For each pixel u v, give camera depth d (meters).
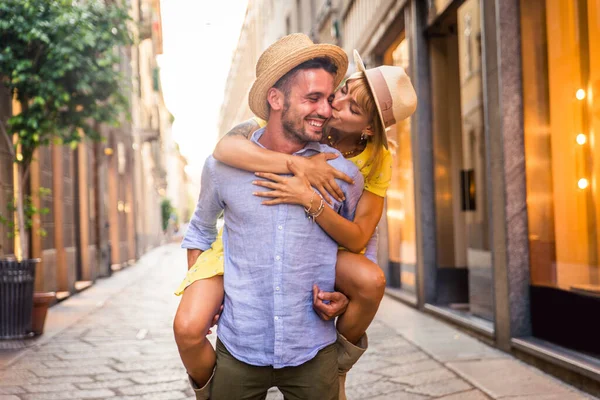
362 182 2.05
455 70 8.00
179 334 1.89
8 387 4.59
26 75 6.51
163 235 46.91
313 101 1.87
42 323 6.88
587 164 4.56
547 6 5.07
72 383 4.69
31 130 6.79
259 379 1.96
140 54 29.59
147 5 28.02
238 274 1.93
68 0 6.62
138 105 27.59
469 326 6.31
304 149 1.96
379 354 5.47
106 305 9.54
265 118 1.99
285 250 1.89
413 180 8.30
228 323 1.93
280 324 1.88
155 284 13.23
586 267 4.55
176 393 4.40
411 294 8.96
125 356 5.66
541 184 5.14
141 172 28.70
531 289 5.29
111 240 18.00
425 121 8.02
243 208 1.91
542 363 4.75
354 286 2.03
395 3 8.73
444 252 8.02
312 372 1.97
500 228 5.43
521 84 5.32
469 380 4.48
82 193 12.96
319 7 15.23
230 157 1.91
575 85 4.73
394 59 9.59
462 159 8.02
